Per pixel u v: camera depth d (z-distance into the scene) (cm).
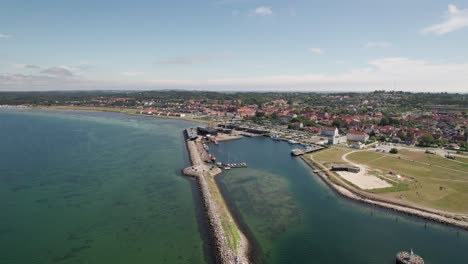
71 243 6162
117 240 6291
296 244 6169
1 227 6750
